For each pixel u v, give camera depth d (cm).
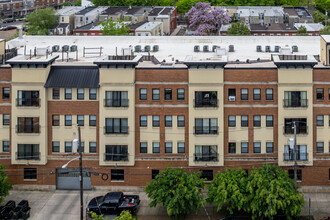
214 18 17650
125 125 7012
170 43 9400
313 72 6850
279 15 19650
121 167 7138
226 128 7006
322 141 6956
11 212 6488
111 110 6969
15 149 7100
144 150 7112
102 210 6538
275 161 7025
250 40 9525
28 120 7069
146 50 8781
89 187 7262
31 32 17962
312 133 6900
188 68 6862
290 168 7019
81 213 5572
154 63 7406
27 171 7262
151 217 6550
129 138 7019
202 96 6919
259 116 6975
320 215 6481
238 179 6341
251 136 7000
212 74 6844
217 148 6981
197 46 8794
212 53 8625
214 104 6912
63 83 6988
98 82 6988
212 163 6988
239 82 6912
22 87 7000
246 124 7000
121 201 6638
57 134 7138
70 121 7106
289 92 6869
